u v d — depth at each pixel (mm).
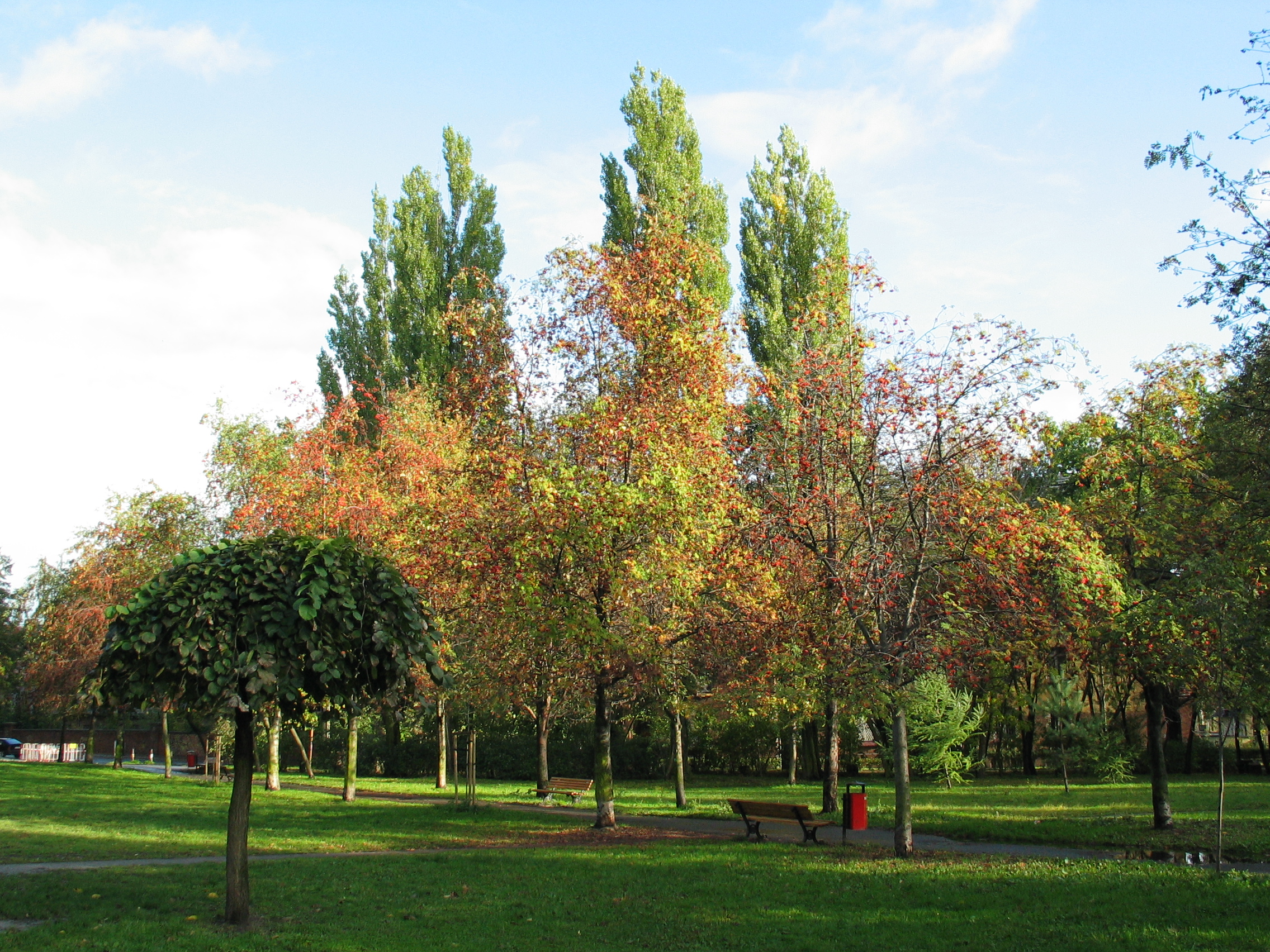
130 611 10258
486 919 10523
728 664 20062
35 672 40906
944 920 10305
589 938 9695
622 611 18766
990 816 21062
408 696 11555
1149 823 18875
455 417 26734
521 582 17141
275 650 10258
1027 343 15891
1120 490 19422
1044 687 34969
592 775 39062
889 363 16469
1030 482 21906
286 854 15703
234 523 25469
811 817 16906
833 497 16453
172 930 9719
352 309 43250
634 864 14320
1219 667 14883
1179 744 40062
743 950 9195
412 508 21734
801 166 32719
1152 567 18922
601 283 19953
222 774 37281
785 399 17297
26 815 20672
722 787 34531
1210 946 8844
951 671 15875
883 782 36719
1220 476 18188
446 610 21500
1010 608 15336
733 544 17422
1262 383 16062
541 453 19172
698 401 18703
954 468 15977
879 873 13445
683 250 20219
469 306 21094
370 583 11164
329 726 41406
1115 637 16797
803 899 11617
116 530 33938
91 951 8766
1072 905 10969
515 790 32562
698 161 33000
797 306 18969
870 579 15742
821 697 19203
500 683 21969
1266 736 42062
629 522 16859
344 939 9508
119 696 10422
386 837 17875
